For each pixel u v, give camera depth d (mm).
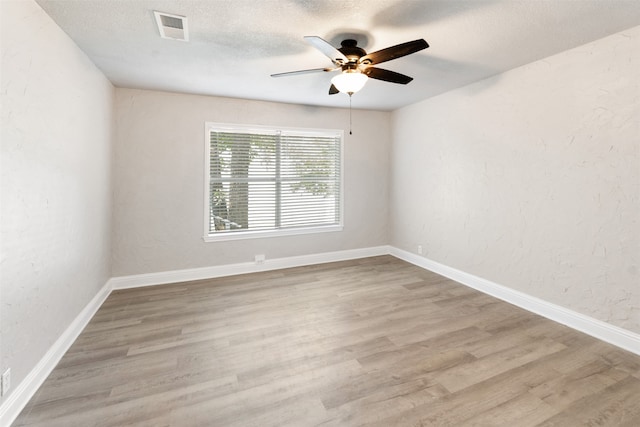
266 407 1691
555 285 2738
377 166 4980
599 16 2016
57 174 2090
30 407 1676
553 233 2736
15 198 1634
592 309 2477
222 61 2744
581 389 1842
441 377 1955
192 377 1950
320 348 2297
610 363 2104
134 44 2398
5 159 1549
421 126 4305
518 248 3053
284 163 4383
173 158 3715
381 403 1723
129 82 3301
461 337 2459
